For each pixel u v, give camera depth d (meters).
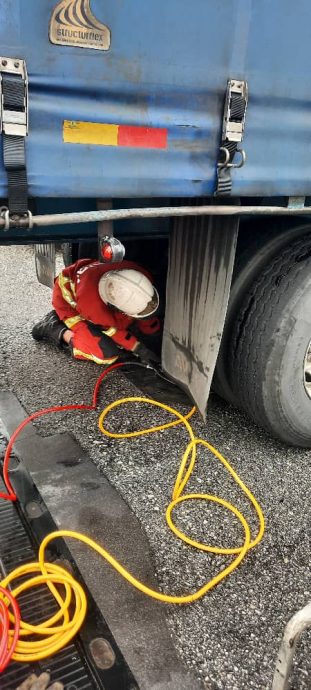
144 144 1.62
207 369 2.31
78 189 1.55
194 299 2.33
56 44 1.40
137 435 2.71
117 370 3.44
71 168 1.52
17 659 1.53
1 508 2.15
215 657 1.59
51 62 1.41
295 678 1.52
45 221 1.51
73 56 1.44
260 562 1.95
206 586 1.80
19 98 1.38
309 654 1.60
